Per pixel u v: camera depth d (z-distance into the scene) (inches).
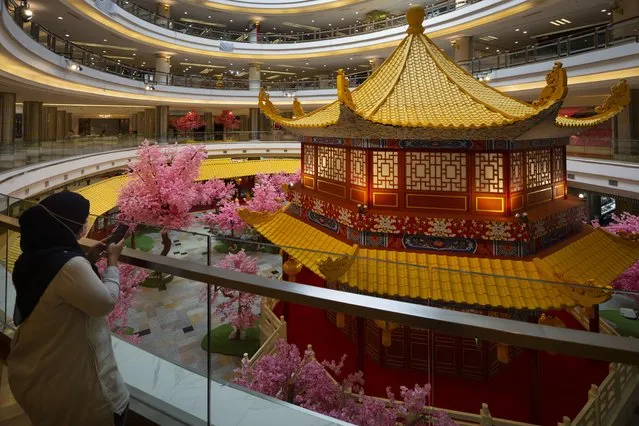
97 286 70.1
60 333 71.4
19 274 73.1
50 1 740.7
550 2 747.4
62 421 73.7
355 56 1179.9
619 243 320.5
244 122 1615.4
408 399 212.4
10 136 711.1
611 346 54.2
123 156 893.8
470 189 283.9
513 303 225.0
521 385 287.0
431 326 63.6
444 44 1007.0
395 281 234.7
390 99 319.3
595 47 593.0
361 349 292.7
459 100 310.7
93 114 1518.2
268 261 182.9
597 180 610.5
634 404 127.3
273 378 222.8
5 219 122.9
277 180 937.5
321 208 345.7
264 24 1304.1
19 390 73.9
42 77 625.3
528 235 265.4
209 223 772.6
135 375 106.0
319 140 367.9
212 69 1412.4
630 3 685.3
